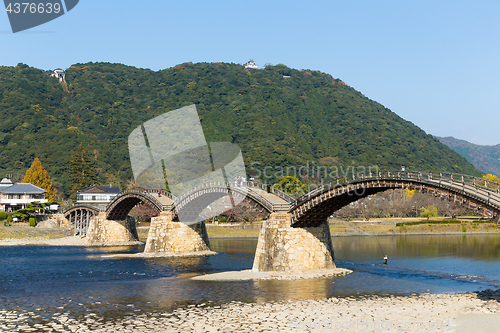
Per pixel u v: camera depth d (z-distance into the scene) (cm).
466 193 4712
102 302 4953
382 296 5128
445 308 4488
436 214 17500
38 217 15475
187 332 3825
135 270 7425
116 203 11888
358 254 9538
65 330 3900
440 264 7850
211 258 8975
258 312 4441
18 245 12369
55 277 6781
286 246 6719
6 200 16438
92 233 12838
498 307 4488
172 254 9375
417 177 5391
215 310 4544
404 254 9462
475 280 6188
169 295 5288
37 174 19675
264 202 7169
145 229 15250
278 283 5947
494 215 4466
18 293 5512
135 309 4619
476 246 11138
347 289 5544
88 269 7588
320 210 6612
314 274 6519
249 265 7906
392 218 18125
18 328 3966
